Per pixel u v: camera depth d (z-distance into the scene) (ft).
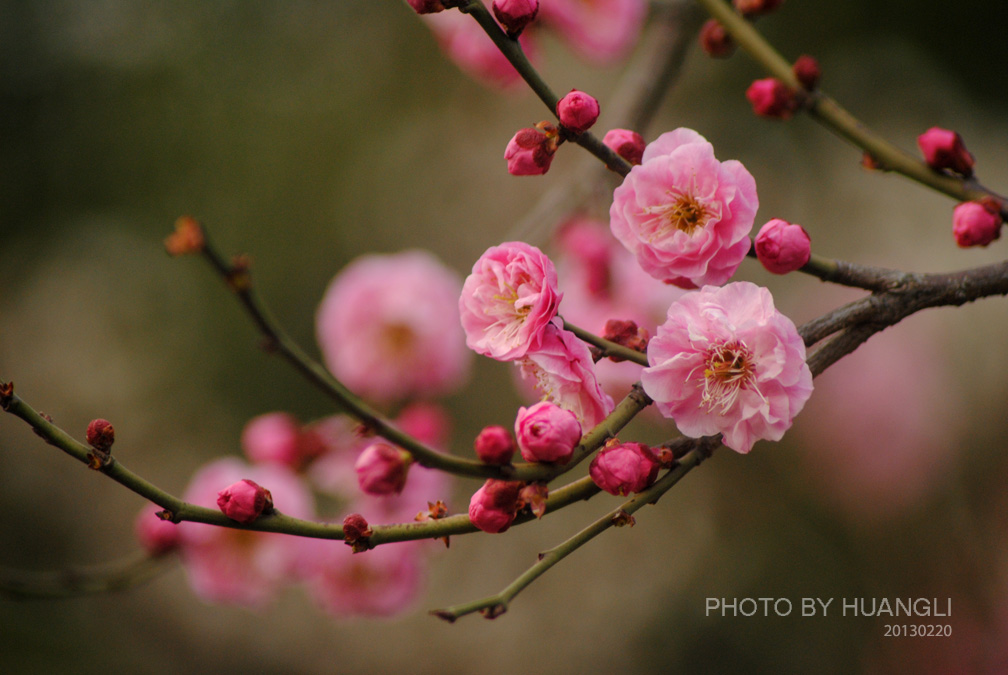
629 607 16.05
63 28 18.84
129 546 17.53
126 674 14.65
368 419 3.28
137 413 18.31
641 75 8.56
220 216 18.49
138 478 3.49
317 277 18.56
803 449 16.08
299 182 18.83
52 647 13.33
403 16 19.20
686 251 3.93
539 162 3.86
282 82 19.12
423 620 16.78
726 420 3.70
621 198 4.03
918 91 16.85
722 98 17.26
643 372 3.70
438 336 9.78
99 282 19.02
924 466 15.14
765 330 3.66
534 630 16.28
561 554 3.48
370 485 3.82
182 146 18.70
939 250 16.44
